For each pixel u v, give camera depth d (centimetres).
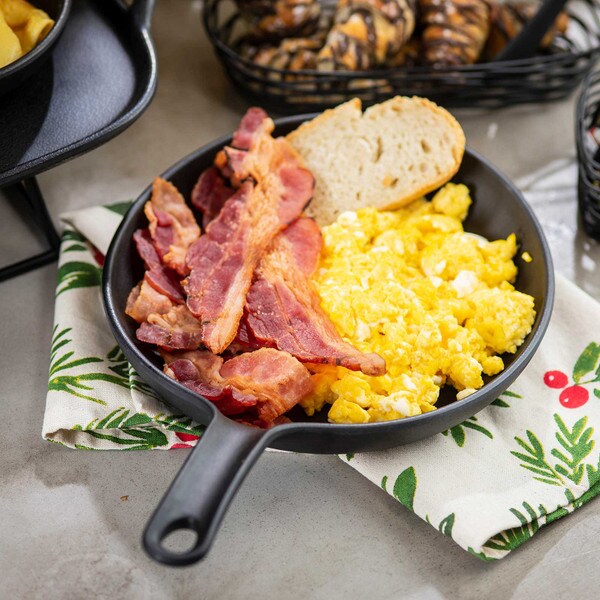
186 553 71
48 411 84
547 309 83
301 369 81
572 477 81
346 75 99
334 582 79
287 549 81
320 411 83
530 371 87
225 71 106
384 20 100
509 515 79
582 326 88
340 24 101
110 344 88
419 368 83
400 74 101
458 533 79
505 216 90
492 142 105
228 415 81
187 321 84
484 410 85
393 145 92
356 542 81
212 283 85
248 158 89
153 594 79
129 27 92
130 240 87
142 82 89
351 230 88
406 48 106
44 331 92
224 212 88
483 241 89
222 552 81
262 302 84
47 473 84
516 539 80
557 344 88
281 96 102
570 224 99
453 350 83
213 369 82
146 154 104
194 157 91
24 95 89
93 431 84
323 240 89
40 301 93
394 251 88
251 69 102
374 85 102
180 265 86
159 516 72
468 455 82
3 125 87
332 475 84
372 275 86
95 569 80
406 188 92
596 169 95
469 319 85
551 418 84
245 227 87
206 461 74
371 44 100
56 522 82
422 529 82
